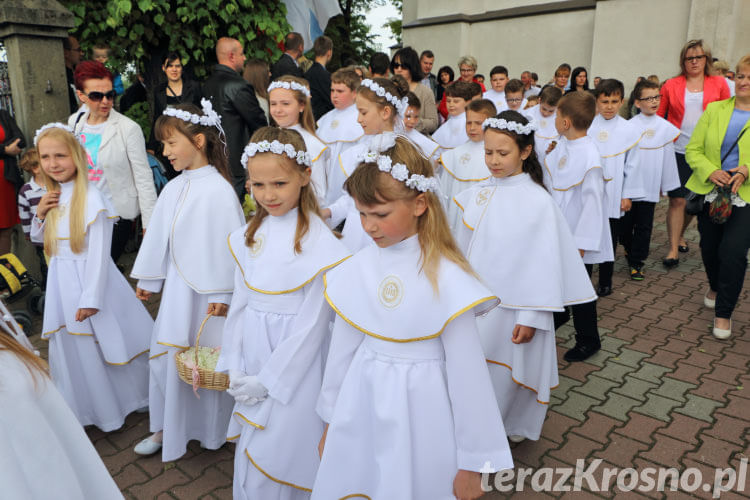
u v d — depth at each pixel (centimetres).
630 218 539
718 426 305
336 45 1922
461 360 165
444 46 1359
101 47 562
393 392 169
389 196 159
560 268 258
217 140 268
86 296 272
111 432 303
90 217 274
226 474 267
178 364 246
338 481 179
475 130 382
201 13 562
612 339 417
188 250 258
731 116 391
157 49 609
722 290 409
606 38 1111
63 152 272
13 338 107
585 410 322
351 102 442
